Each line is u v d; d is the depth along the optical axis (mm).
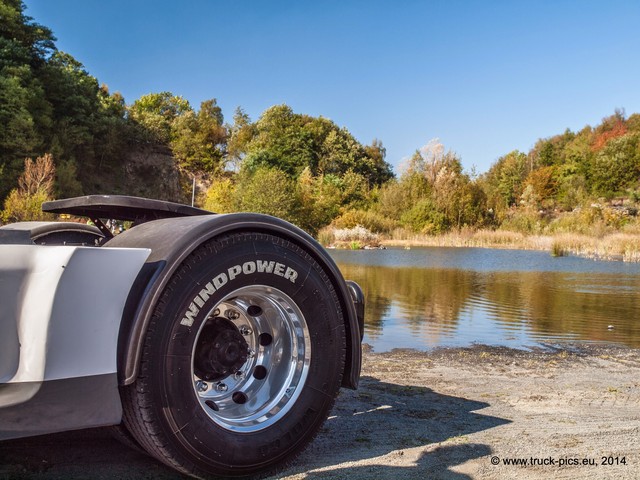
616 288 12625
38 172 23953
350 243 35281
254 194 40625
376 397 3725
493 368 4961
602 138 97000
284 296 2318
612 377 4672
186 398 2027
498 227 47844
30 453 2373
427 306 9406
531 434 2934
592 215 39781
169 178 65125
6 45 46406
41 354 1783
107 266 1915
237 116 79188
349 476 2289
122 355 1933
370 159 81688
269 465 2262
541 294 11344
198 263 2096
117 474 2209
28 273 1798
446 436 2881
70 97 53281
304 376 2371
